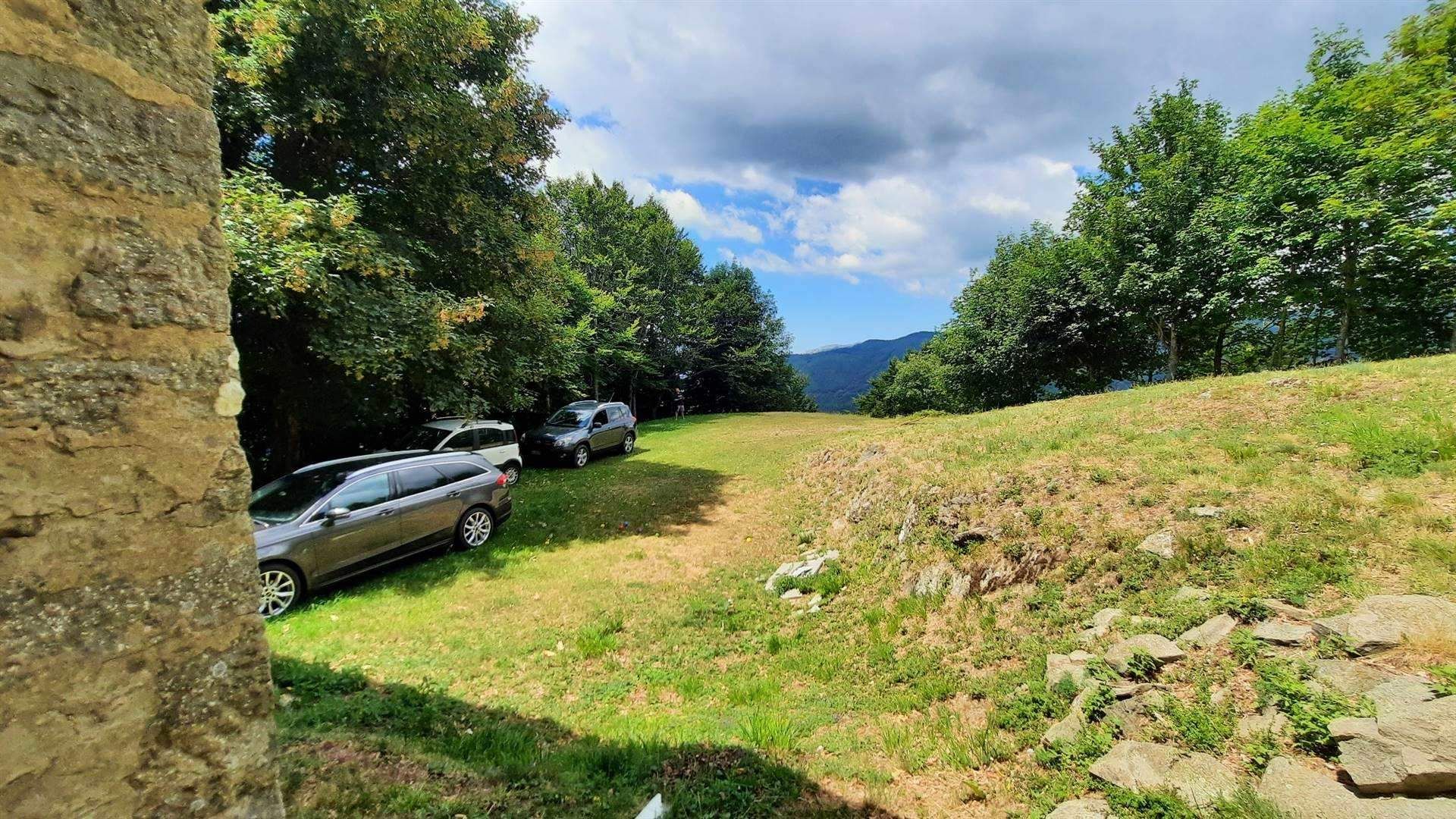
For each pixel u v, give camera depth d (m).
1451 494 4.18
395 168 10.82
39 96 1.40
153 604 1.56
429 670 5.03
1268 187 15.61
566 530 9.95
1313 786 2.43
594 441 16.81
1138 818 2.60
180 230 1.67
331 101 9.21
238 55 9.14
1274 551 4.13
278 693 4.37
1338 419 6.00
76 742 1.41
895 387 43.78
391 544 7.42
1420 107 13.01
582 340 25.42
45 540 1.37
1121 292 19.27
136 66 1.59
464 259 12.13
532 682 4.96
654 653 5.57
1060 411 10.52
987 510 6.28
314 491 6.96
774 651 5.59
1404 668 2.79
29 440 1.34
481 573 7.61
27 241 1.36
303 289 7.78
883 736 3.90
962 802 3.11
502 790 3.06
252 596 1.79
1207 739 2.88
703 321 37.62
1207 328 20.50
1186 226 18.36
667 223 36.41
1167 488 5.53
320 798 2.77
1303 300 15.88
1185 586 4.25
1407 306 15.31
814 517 9.70
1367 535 3.95
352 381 10.96
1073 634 4.36
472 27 10.35
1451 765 2.21
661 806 3.03
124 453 1.51
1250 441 6.09
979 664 4.57
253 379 11.01
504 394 14.00
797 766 3.56
